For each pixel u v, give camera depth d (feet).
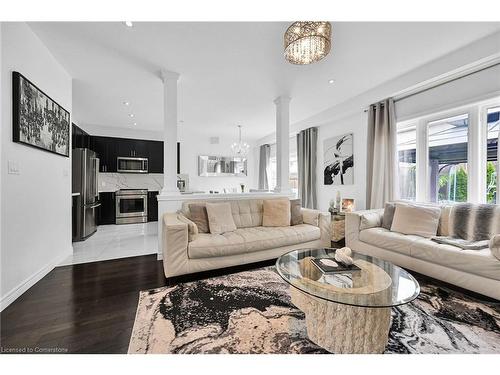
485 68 7.88
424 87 9.63
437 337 4.62
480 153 8.39
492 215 7.05
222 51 8.09
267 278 7.47
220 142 23.67
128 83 10.69
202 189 22.86
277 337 4.61
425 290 6.66
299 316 5.32
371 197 11.75
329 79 10.35
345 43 7.63
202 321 5.13
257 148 25.00
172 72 9.56
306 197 16.84
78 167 12.66
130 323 5.09
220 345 4.39
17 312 5.50
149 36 7.23
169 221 7.68
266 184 23.12
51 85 8.24
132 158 19.21
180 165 21.93
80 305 5.85
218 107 14.26
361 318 4.10
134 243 12.26
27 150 6.70
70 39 7.35
